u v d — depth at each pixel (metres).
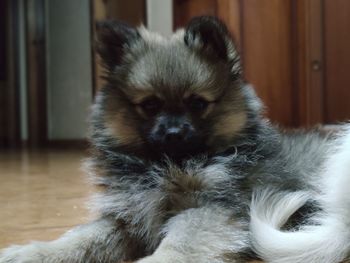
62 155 1.75
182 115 0.60
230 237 0.55
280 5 1.22
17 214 0.76
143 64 0.61
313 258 0.55
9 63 2.47
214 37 0.62
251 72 1.22
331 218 0.56
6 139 2.48
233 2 1.21
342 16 1.19
